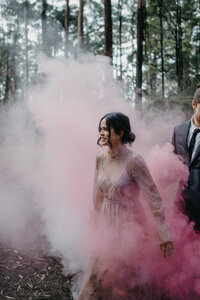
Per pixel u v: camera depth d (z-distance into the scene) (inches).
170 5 901.2
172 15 968.9
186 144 92.3
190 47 1050.7
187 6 917.8
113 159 81.4
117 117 79.3
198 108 87.6
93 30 1009.5
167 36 1024.2
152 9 878.4
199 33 1007.6
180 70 906.7
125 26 1124.5
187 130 92.3
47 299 96.6
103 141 80.4
